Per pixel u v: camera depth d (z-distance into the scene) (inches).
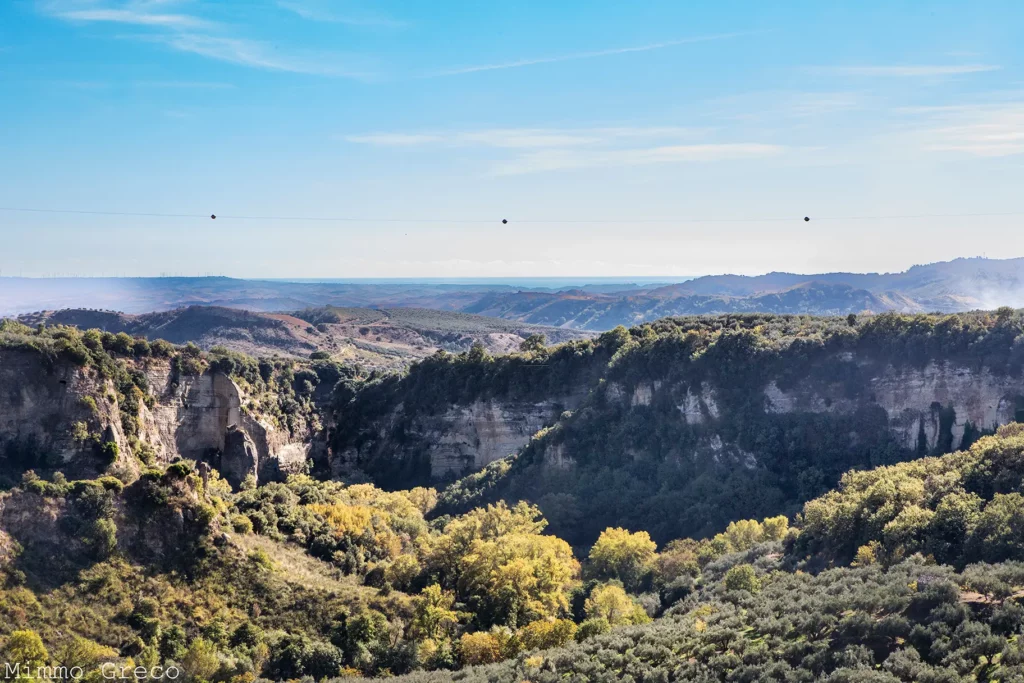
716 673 3048.7
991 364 6195.9
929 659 2822.3
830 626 3090.6
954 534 3764.8
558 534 6176.2
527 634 3833.7
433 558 4613.7
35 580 3464.6
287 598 3868.1
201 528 3941.9
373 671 3646.7
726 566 4662.9
